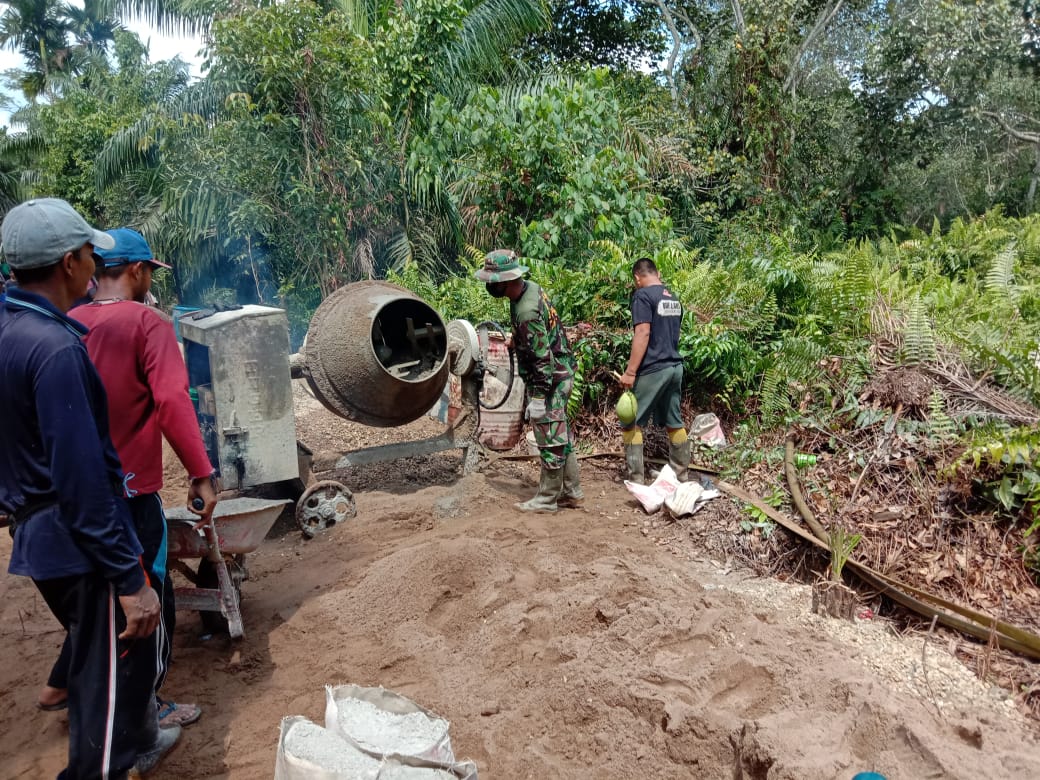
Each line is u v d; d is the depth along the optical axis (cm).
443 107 922
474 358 550
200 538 329
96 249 297
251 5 1133
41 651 360
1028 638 322
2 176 2544
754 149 1352
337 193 1084
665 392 520
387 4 1215
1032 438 380
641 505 513
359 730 251
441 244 1203
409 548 431
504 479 582
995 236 1019
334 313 521
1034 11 1431
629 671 314
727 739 273
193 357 501
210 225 1205
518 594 382
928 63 1496
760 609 370
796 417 508
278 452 466
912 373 486
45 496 225
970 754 262
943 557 387
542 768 275
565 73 1377
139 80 1759
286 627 373
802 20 1683
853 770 255
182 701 317
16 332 217
